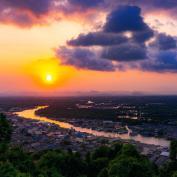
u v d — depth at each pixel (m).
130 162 82.31
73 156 103.06
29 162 84.44
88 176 101.88
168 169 100.56
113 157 110.56
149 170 85.00
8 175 67.31
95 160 106.62
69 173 97.75
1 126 97.44
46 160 96.56
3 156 85.50
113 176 79.94
